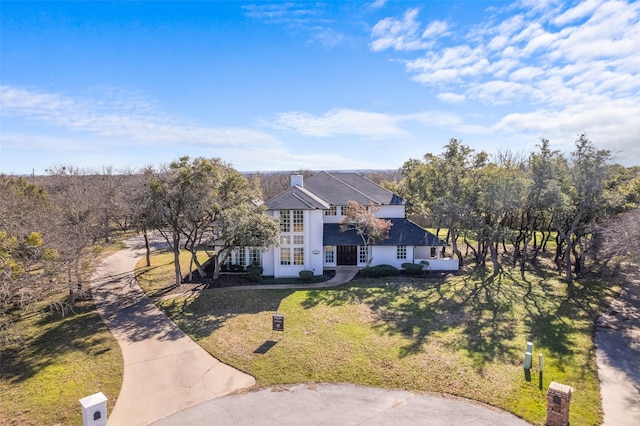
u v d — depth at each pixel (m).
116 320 22.78
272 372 16.30
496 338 19.91
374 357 17.61
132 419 13.11
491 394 14.55
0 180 38.81
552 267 36.84
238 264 34.50
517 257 40.72
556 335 20.42
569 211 31.06
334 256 36.38
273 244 30.75
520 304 25.61
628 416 13.17
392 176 106.94
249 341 19.41
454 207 32.97
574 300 26.58
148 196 27.72
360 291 28.67
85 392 14.76
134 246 48.81
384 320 22.52
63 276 24.58
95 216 29.20
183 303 25.83
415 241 35.25
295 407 13.77
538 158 30.50
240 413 13.41
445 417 13.12
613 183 31.28
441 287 29.78
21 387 15.16
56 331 21.11
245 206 29.27
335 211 39.19
